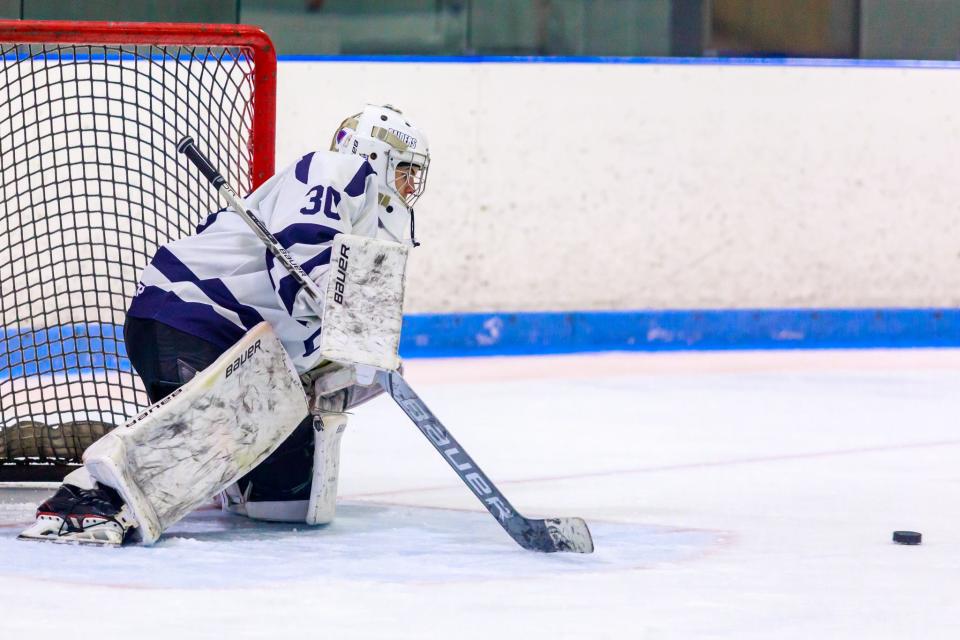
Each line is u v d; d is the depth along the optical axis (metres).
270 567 6.74
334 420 7.91
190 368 7.84
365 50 20.05
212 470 7.41
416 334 19.06
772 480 10.09
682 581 6.55
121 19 18.75
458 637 5.41
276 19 19.73
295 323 7.72
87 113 9.95
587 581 6.52
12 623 5.52
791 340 20.39
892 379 16.58
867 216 20.55
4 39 9.45
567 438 12.14
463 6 20.20
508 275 19.56
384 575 6.59
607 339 19.83
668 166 19.95
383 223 8.46
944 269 20.78
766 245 20.31
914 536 7.73
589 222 19.78
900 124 20.50
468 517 8.45
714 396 15.03
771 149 20.22
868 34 21.23
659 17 20.69
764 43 20.95
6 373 12.75
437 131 19.20
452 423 12.98
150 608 5.81
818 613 5.95
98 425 9.61
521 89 19.41
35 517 8.17
